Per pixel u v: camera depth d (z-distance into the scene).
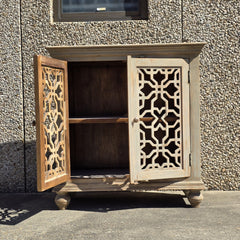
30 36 4.48
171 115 3.90
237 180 4.43
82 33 4.48
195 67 3.64
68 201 3.71
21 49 4.48
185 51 3.61
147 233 2.92
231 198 4.04
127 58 3.49
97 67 4.38
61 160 3.58
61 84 3.59
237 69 4.42
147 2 4.50
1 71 4.48
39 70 3.18
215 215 3.38
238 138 4.42
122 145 4.37
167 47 3.57
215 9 4.42
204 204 3.80
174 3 4.43
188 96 3.65
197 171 3.67
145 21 4.45
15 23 4.46
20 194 4.41
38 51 4.48
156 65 3.56
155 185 3.65
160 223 3.17
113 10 4.59
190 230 2.97
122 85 4.38
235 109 4.42
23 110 4.48
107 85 4.38
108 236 2.88
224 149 4.43
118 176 3.65
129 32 4.46
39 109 3.18
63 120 3.61
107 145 4.38
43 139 3.23
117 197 4.18
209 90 4.42
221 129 4.42
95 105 4.39
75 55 3.64
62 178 3.54
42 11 4.48
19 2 4.47
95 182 3.66
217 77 4.42
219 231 2.94
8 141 4.47
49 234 2.96
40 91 3.20
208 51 4.43
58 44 4.49
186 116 3.64
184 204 3.82
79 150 4.37
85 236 2.89
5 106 4.47
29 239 2.87
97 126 4.38
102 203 3.93
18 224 3.25
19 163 4.48
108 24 4.47
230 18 4.42
